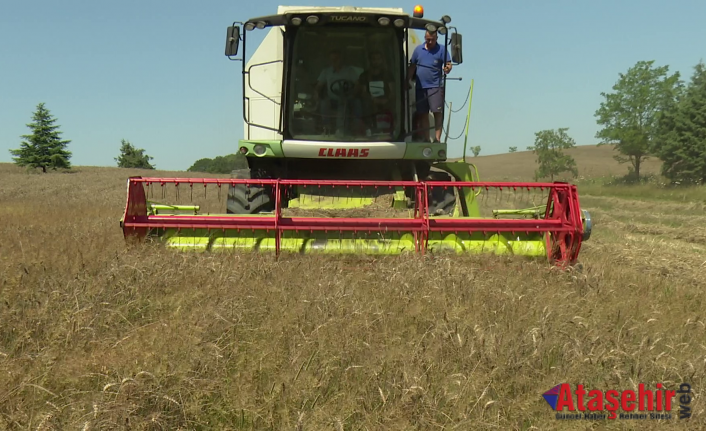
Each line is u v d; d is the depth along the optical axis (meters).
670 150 34.84
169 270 5.86
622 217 19.75
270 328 4.62
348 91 8.95
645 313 5.41
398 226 7.07
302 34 8.77
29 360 3.94
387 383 3.75
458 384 3.74
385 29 8.80
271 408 3.54
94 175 49.28
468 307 5.20
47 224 12.15
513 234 7.28
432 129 9.48
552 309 5.12
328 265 6.43
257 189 8.95
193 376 3.76
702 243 13.70
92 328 4.48
